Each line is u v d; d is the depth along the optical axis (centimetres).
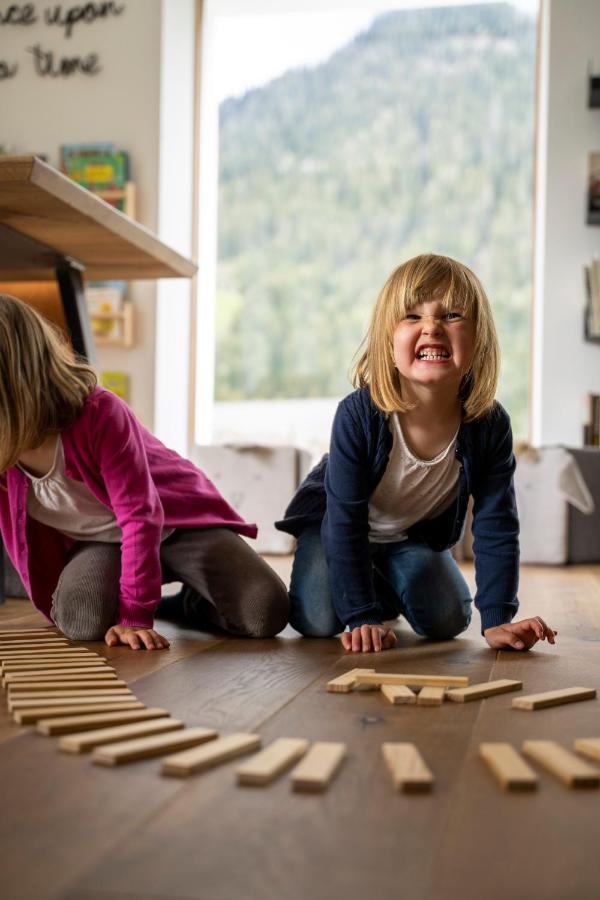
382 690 116
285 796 76
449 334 142
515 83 608
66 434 153
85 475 155
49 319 235
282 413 607
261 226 707
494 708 109
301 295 714
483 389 149
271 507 366
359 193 678
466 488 156
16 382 143
